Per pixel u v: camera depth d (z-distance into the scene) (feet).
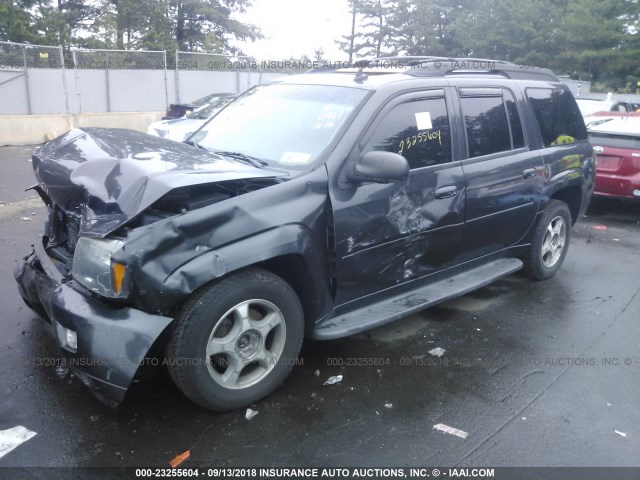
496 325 14.99
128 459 9.38
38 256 11.82
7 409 10.53
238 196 10.18
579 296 17.25
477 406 11.23
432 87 13.50
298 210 10.68
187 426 10.25
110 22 94.68
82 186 9.98
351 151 11.60
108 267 9.28
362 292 12.44
